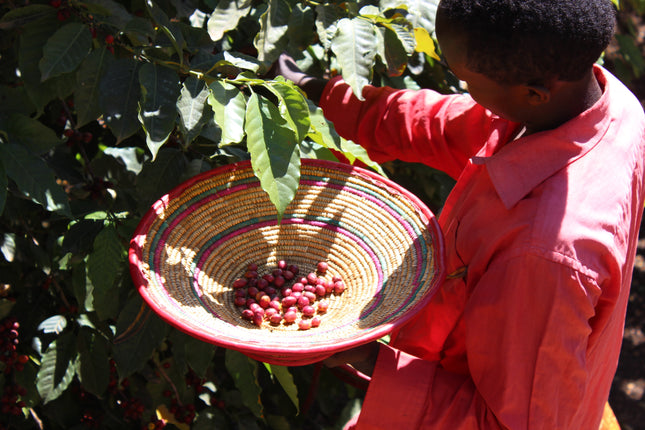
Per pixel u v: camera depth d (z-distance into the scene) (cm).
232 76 150
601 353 126
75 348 184
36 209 187
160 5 175
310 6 165
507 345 112
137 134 207
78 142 186
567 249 108
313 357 117
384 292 132
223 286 146
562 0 103
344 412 254
